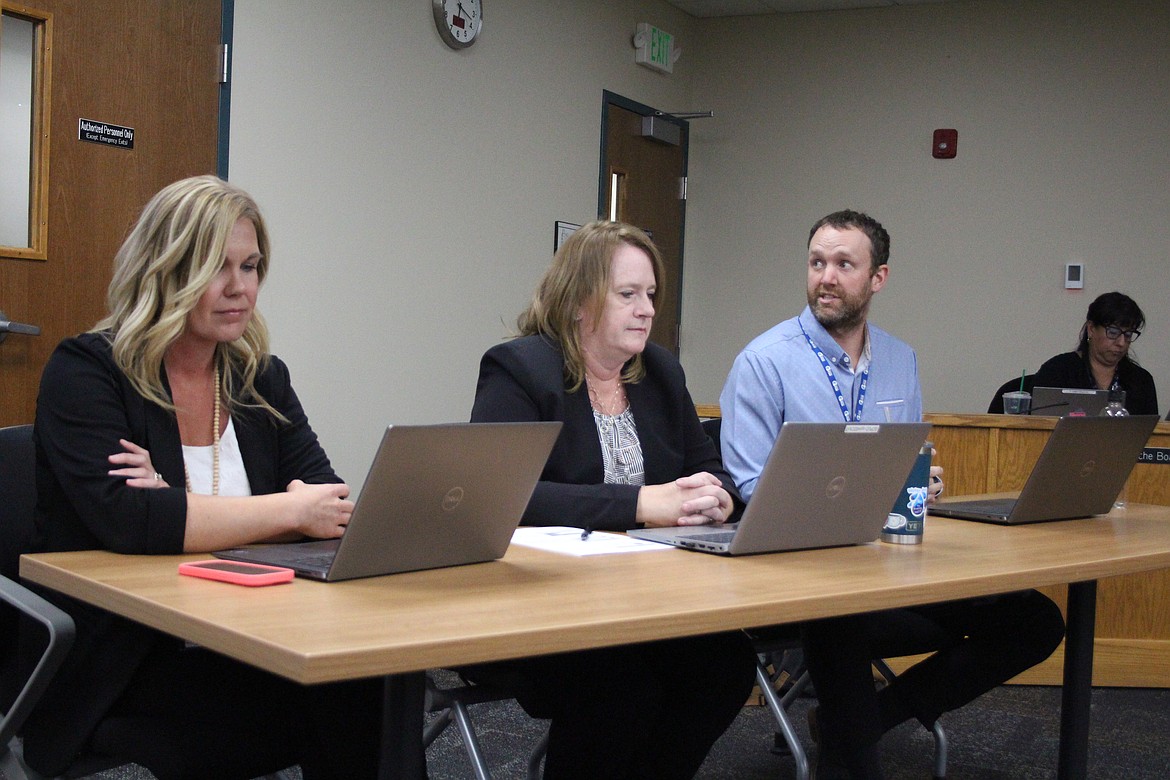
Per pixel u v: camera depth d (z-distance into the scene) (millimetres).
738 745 3098
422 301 4598
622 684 1721
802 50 6156
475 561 1513
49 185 3275
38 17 3219
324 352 4172
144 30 3504
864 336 2688
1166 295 5484
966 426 3734
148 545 1477
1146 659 3785
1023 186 5730
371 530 1332
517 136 5078
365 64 4270
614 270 2049
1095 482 2328
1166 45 5480
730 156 6332
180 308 1609
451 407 4777
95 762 1496
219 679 1527
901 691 2305
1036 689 3795
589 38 5523
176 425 1668
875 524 1860
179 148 3625
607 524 1895
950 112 5863
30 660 1523
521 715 3318
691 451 2223
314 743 1503
